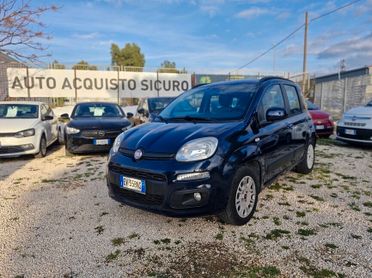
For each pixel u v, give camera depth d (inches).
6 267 102.1
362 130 291.3
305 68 834.8
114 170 131.7
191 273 97.7
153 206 118.4
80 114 325.1
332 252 108.3
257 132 138.6
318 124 370.6
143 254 109.3
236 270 98.7
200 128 130.9
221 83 175.9
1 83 691.4
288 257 105.7
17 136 259.4
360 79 663.1
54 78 737.6
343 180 196.5
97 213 146.0
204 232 124.9
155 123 153.9
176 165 114.0
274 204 154.1
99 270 100.0
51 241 119.4
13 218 142.1
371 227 127.9
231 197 120.7
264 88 159.0
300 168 205.5
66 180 204.8
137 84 816.3
